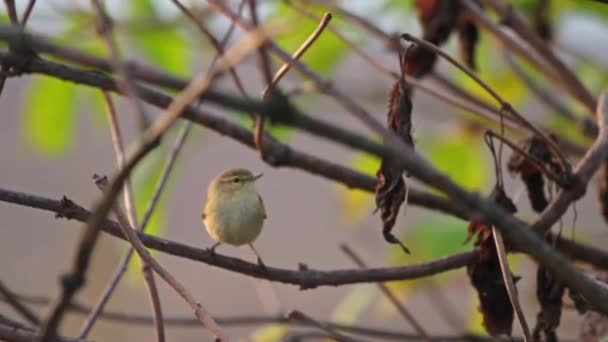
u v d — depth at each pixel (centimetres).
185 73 1073
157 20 1034
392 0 1097
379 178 669
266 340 1027
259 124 630
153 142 421
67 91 1082
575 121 1085
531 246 481
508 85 1215
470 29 962
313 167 843
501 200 721
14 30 504
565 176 707
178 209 1994
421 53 923
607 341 723
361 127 1277
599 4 1123
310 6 1050
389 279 739
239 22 670
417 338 864
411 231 1073
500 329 764
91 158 2073
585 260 850
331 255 1875
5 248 1884
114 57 487
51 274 1811
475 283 762
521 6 1113
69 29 941
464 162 1213
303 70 616
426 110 1222
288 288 1761
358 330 869
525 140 811
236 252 1842
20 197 675
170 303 1736
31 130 1100
